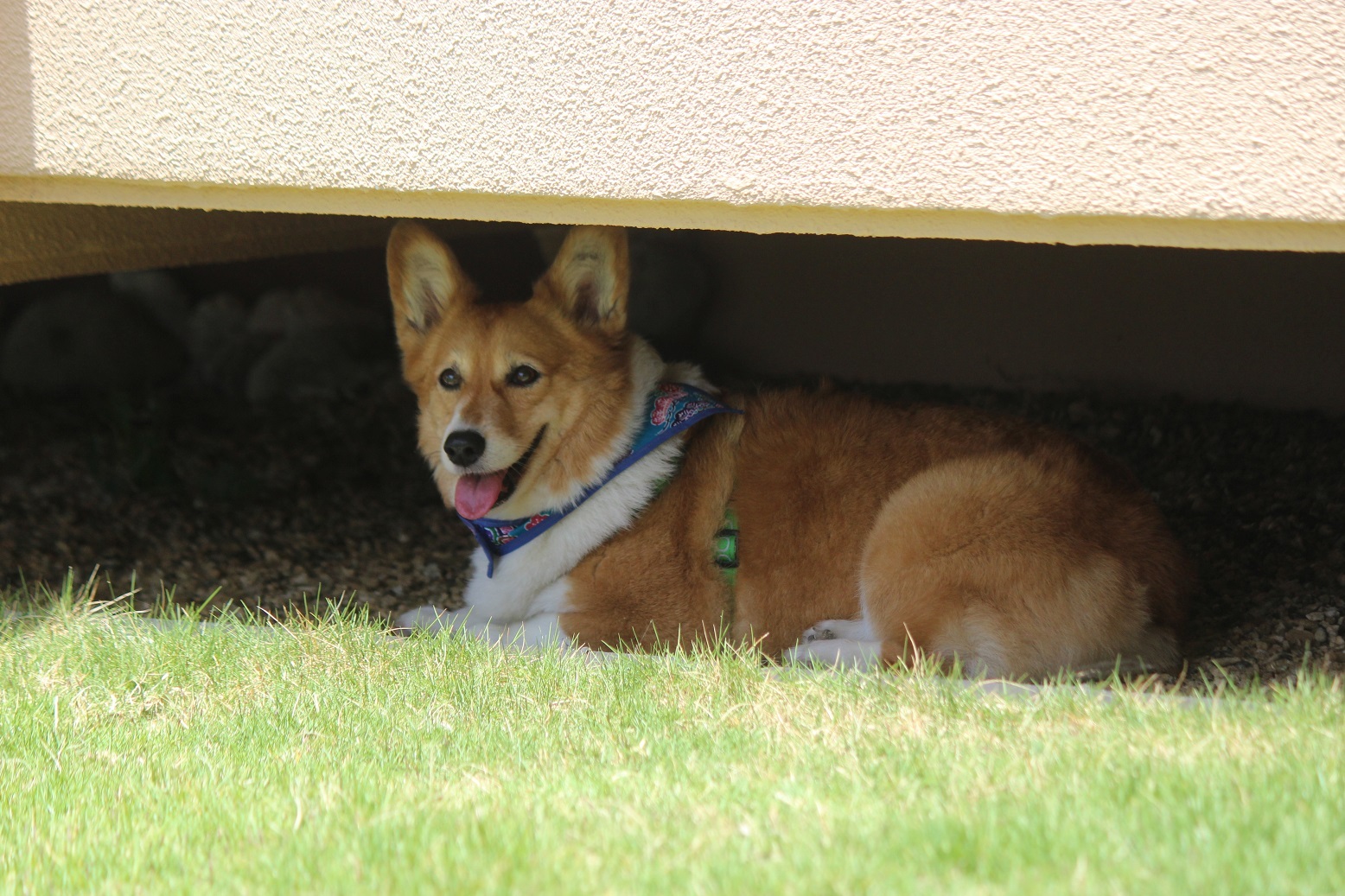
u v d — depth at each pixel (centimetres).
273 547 619
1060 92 306
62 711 343
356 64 372
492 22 354
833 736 301
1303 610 455
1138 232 313
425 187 374
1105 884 205
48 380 920
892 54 317
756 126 334
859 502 422
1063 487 400
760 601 430
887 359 801
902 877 213
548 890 218
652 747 299
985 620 389
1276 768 255
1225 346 709
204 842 255
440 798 270
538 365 415
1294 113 290
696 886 215
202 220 545
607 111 348
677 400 430
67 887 240
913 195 324
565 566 435
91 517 666
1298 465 608
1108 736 283
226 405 885
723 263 831
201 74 390
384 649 398
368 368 902
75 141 408
